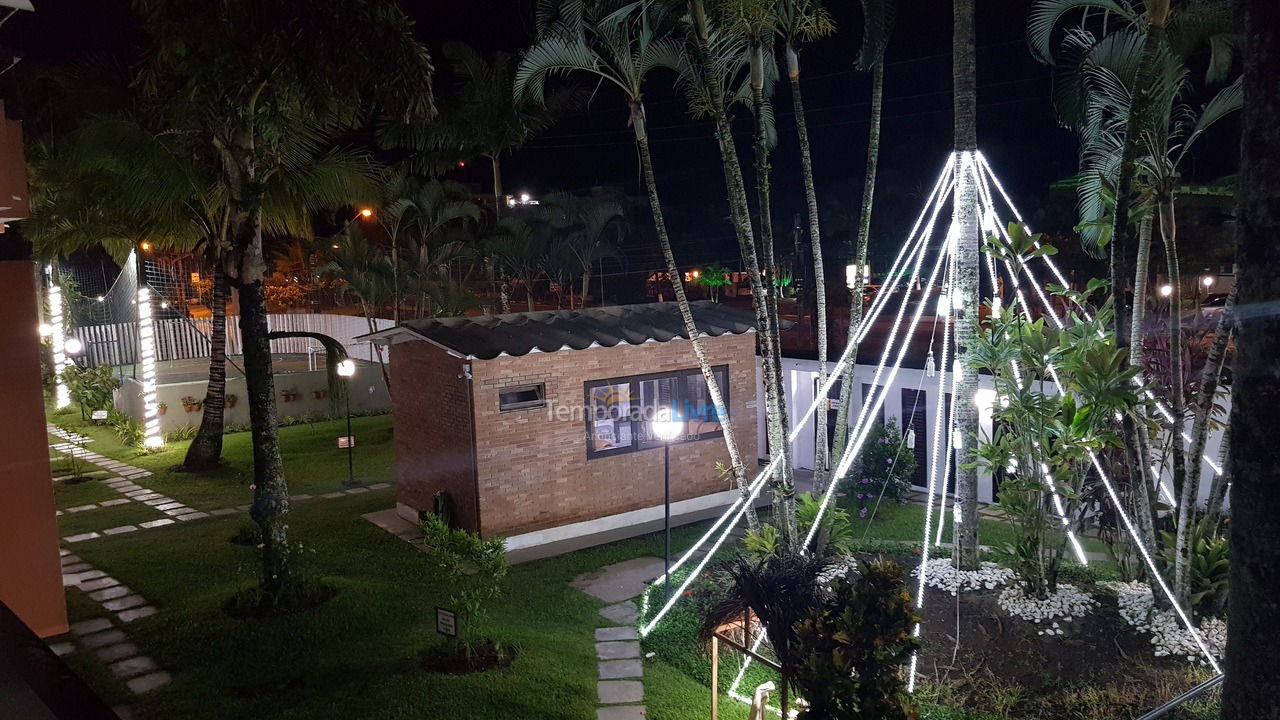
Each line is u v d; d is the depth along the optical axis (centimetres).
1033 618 898
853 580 1044
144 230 1736
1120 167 858
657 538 1357
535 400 1359
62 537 1371
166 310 3070
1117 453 1052
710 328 1498
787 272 3591
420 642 923
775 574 554
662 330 1462
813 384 1702
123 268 2784
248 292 1000
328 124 1157
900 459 1448
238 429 2222
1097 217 1021
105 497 1628
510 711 768
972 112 1008
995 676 816
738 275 4047
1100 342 905
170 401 2192
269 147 1144
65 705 187
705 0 1019
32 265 905
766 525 1097
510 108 2528
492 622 996
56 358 2675
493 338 1339
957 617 923
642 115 1087
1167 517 1028
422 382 1402
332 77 923
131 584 1130
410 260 2752
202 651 892
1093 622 878
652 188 1101
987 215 1080
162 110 1032
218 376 1847
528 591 1123
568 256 2617
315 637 926
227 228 1605
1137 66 880
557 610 1055
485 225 2875
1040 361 920
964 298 1015
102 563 1225
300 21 888
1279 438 259
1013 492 941
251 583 1088
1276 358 259
